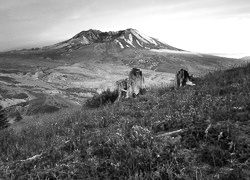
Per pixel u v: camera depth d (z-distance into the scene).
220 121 6.75
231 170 4.69
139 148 5.74
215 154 5.19
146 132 6.58
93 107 15.74
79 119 10.61
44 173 5.69
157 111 8.99
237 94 9.38
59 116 14.10
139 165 5.23
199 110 7.83
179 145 5.79
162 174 4.89
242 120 6.74
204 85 12.24
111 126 8.26
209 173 4.77
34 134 9.73
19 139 9.34
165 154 5.49
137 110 10.09
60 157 6.55
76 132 8.43
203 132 6.17
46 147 7.55
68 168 5.73
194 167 4.99
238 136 5.81
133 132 6.78
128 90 15.45
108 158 5.93
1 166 6.54
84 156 6.35
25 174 5.83
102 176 5.26
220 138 5.81
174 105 9.42
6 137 9.83
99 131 7.86
